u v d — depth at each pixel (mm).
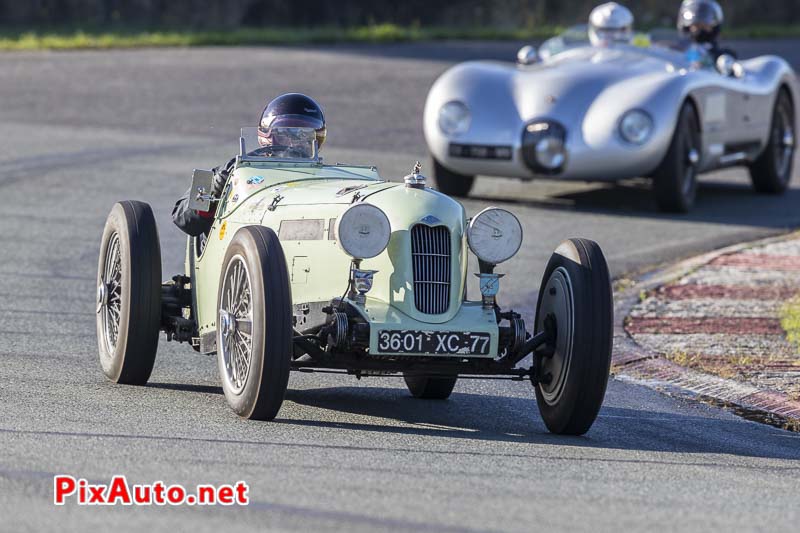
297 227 24125
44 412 22359
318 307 23000
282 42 117750
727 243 46812
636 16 148000
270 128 27562
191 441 20453
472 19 146500
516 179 56312
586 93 51062
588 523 16734
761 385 27984
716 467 20969
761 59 61000
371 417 24172
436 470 19375
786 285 38781
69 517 15945
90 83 86812
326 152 64312
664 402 27047
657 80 51344
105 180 56000
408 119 76562
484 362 23031
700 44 58156
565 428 23172
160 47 110812
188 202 27219
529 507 17375
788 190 61781
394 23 145875
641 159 50062
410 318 22312
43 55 101625
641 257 43750
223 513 16375
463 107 51875
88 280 38281
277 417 23219
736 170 68125
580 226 49062
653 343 32000
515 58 104938
